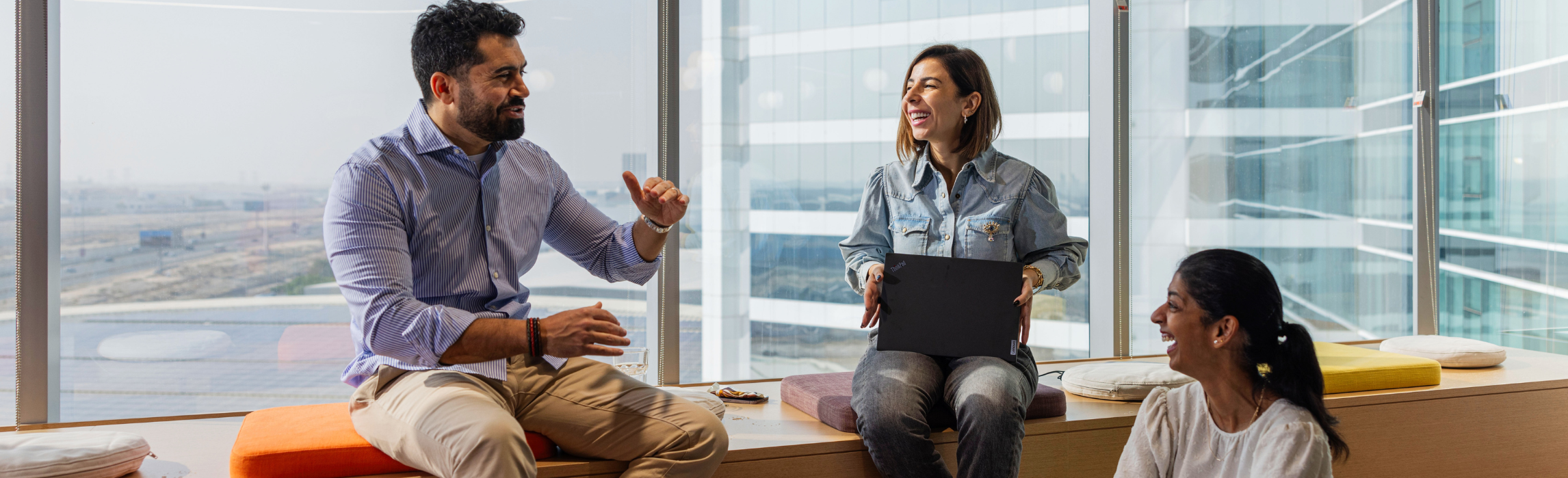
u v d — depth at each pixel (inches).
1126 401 97.9
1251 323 53.2
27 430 92.0
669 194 79.5
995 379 76.9
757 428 87.1
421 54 72.9
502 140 75.0
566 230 84.6
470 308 75.6
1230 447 54.7
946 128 87.8
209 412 102.4
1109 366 106.8
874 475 82.9
